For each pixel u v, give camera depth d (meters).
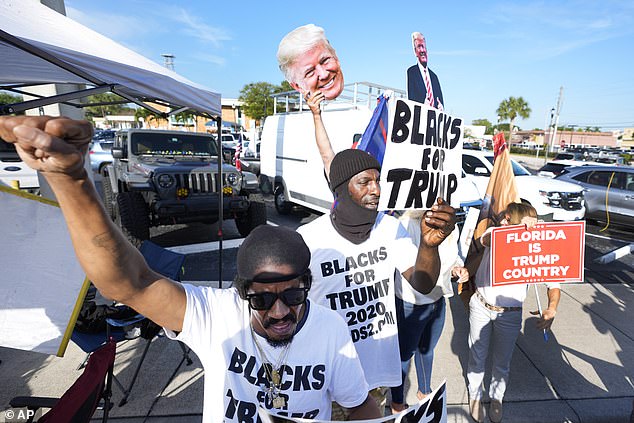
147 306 0.95
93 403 1.68
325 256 1.59
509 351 2.32
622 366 3.00
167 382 2.68
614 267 5.55
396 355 1.74
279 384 1.05
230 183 5.80
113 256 0.79
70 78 3.03
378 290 1.67
